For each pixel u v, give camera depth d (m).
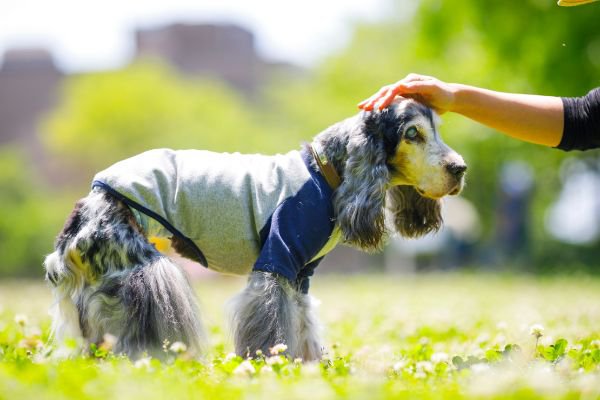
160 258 4.12
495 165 23.55
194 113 39.03
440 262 27.03
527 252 24.33
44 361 3.72
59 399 2.74
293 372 3.55
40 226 27.89
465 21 15.86
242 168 4.41
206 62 59.81
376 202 4.34
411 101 4.48
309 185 4.35
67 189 41.16
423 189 4.45
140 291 3.98
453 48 17.03
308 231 4.25
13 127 54.22
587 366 3.78
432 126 4.45
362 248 4.41
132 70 40.22
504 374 3.39
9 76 54.75
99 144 39.22
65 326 4.13
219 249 4.34
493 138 21.30
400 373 3.86
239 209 4.28
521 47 14.94
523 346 4.55
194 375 3.49
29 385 2.91
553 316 7.33
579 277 17.81
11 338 5.08
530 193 26.80
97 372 3.27
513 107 4.61
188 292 4.12
